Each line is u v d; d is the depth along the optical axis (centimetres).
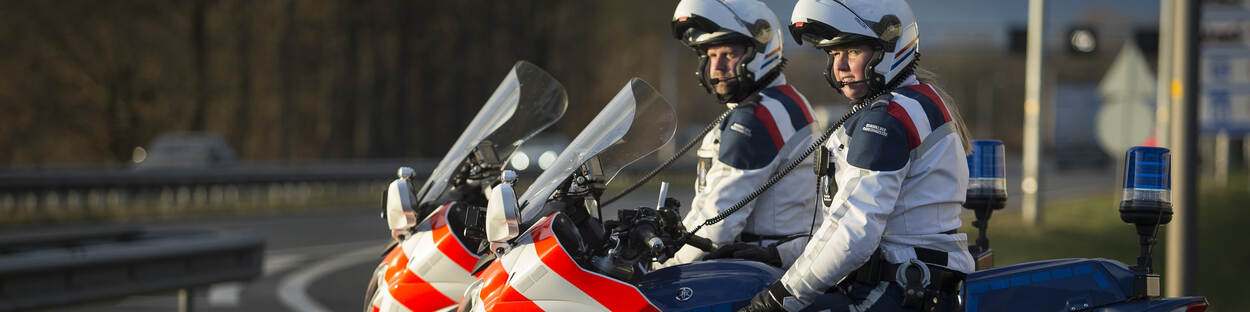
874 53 377
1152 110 1695
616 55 5084
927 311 362
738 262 390
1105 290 352
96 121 3488
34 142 3359
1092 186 3691
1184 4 794
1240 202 2150
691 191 2786
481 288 385
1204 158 3772
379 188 2994
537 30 4747
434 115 4434
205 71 3788
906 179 363
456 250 426
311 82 4034
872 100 370
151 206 2262
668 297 368
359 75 4194
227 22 3812
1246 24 1196
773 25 460
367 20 4212
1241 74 1202
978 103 10062
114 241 853
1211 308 1023
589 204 405
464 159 464
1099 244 1449
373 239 1744
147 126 3606
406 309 426
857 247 347
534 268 371
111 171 2303
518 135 485
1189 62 793
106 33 3484
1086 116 5488
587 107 4853
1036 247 1420
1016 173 4850
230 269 863
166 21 3681
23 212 2038
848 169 359
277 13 3916
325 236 1791
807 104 463
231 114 3844
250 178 2603
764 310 362
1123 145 1711
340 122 4103
